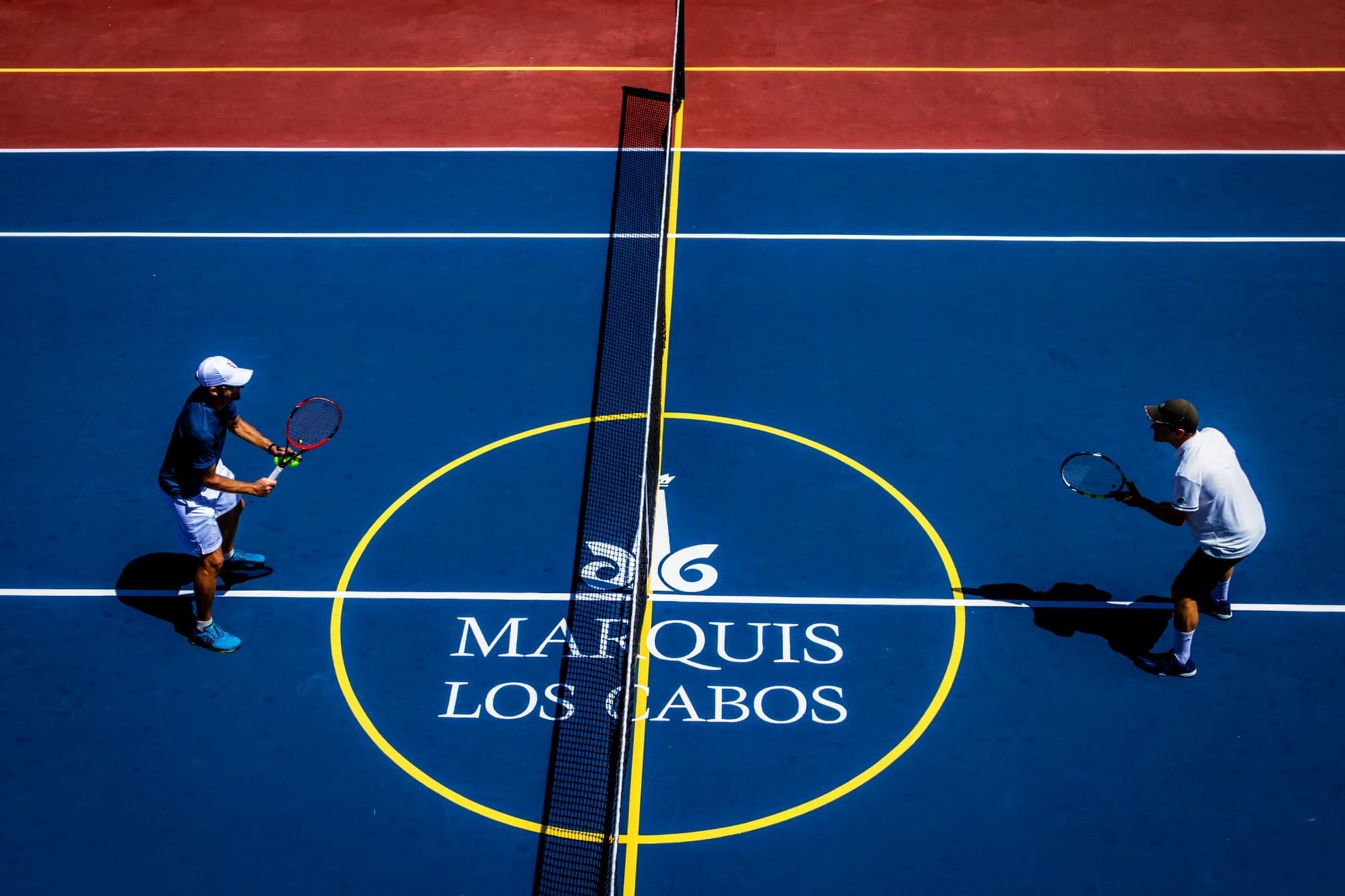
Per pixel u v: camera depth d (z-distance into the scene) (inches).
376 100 592.7
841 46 630.5
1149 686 330.0
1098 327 455.8
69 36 641.6
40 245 500.1
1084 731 318.7
